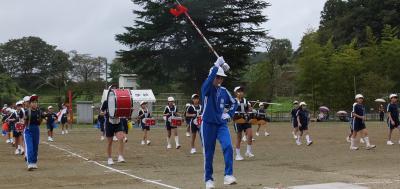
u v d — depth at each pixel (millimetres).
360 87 58344
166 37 59938
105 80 85062
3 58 102812
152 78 65125
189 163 15000
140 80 75438
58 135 31281
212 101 9438
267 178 11172
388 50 61281
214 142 9500
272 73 68750
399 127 20922
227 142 9477
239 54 60312
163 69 62812
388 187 9383
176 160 15891
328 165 13914
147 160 15891
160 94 69125
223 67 9547
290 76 69562
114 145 22406
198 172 12711
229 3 58750
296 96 66438
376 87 57656
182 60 60719
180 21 57844
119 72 95625
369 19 84562
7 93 70438
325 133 29656
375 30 83562
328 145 21141
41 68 100688
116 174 12430
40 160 16062
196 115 18125
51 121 25469
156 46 60906
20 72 102812
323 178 11000
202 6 55938
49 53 100062
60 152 18938
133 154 18031
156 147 21219
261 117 19203
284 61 88625
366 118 56094
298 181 10539
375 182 10180
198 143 23359
